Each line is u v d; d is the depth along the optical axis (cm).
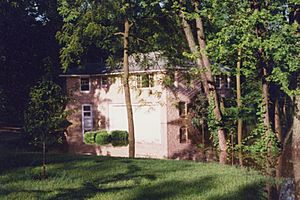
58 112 1220
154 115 3509
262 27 1641
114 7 2631
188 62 2972
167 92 3422
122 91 3766
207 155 2370
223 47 1652
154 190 1038
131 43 2864
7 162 1417
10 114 4100
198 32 1892
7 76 4025
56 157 1578
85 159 1536
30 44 4038
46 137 1211
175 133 3459
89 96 3994
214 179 1188
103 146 3161
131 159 1577
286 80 1633
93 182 1125
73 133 3928
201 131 3406
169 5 2052
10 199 928
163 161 1538
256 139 2062
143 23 2759
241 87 2464
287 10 1684
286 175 1405
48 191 1013
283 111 2272
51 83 1216
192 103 3456
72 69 4025
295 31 1611
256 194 1055
